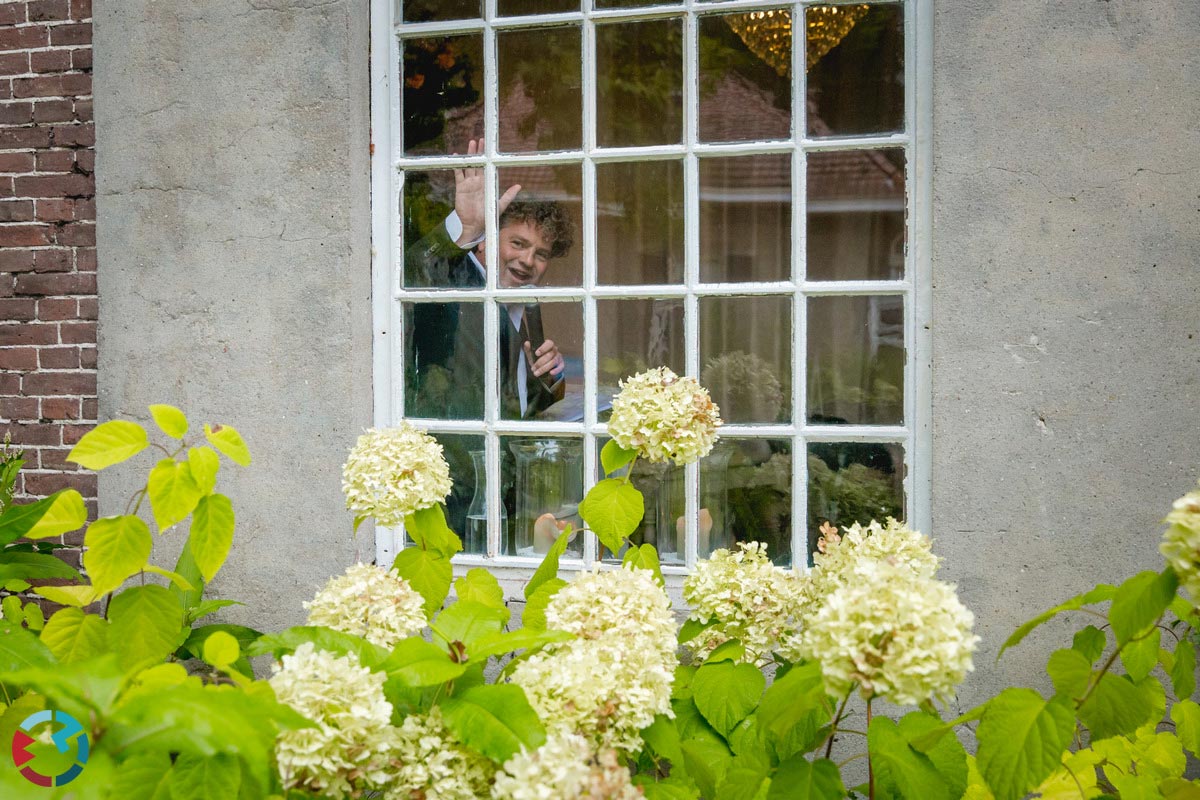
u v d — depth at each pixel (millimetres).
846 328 2559
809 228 2578
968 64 2326
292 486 2738
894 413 2525
